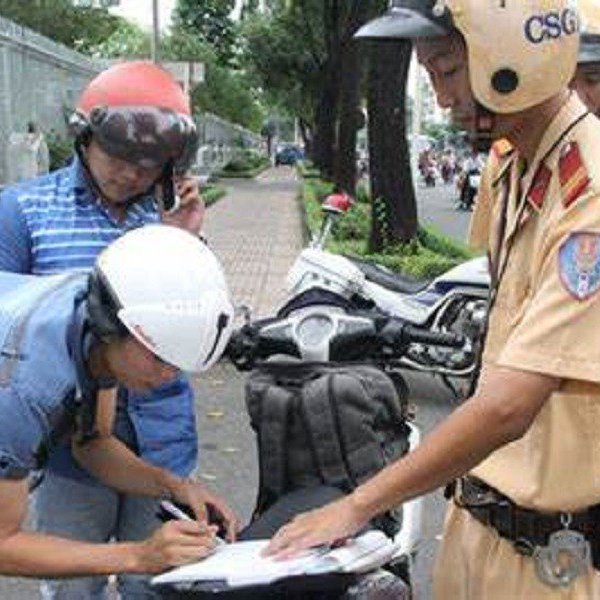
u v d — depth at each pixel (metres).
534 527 2.13
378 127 11.35
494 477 2.17
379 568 2.09
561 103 2.03
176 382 2.83
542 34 1.90
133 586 2.72
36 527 2.82
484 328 2.21
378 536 2.11
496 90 1.93
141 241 1.96
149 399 2.79
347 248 12.03
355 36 2.05
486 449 1.91
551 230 1.95
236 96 49.56
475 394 2.08
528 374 1.90
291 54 34.78
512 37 1.89
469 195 28.73
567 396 2.03
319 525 1.98
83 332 1.96
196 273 1.93
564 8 1.93
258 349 3.01
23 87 15.80
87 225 2.71
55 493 2.77
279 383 2.67
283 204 26.59
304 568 1.92
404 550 2.54
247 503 5.04
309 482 2.62
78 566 2.00
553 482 2.07
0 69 14.60
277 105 52.97
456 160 44.16
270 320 3.10
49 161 14.78
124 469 2.54
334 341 2.95
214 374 7.38
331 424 2.57
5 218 2.71
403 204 11.51
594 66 2.47
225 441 5.98
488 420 1.90
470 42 1.91
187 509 2.46
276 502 2.56
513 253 2.11
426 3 1.95
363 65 21.33
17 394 1.90
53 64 17.69
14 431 1.90
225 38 43.94
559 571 2.12
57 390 1.93
